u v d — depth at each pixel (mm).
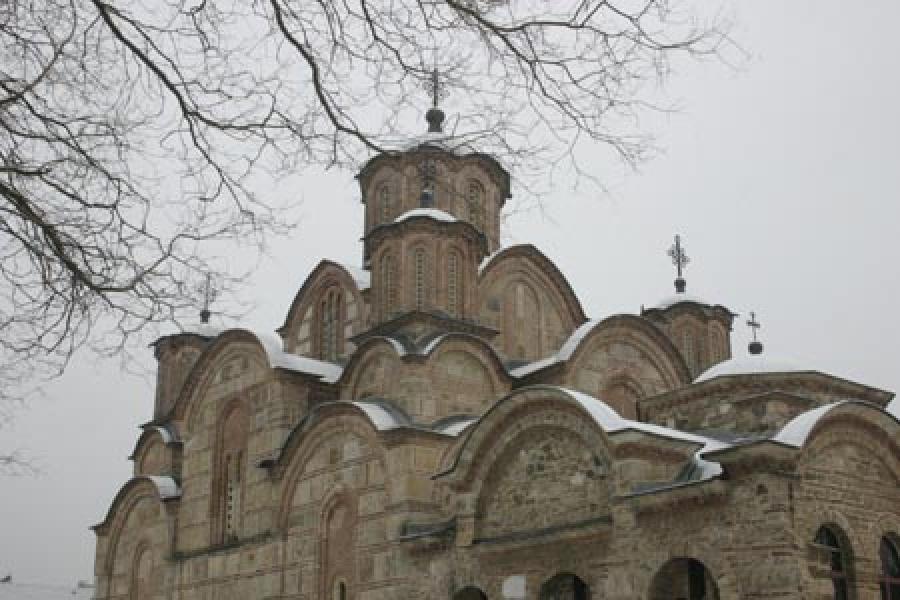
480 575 23719
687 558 19359
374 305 32500
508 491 23766
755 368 24094
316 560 29578
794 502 18344
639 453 20703
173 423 40938
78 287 9914
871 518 19719
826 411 19250
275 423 32906
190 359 44969
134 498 39812
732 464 18750
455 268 32344
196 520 36062
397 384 29891
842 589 19000
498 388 31016
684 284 42656
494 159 10367
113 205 9883
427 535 25328
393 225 32312
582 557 21266
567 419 22344
